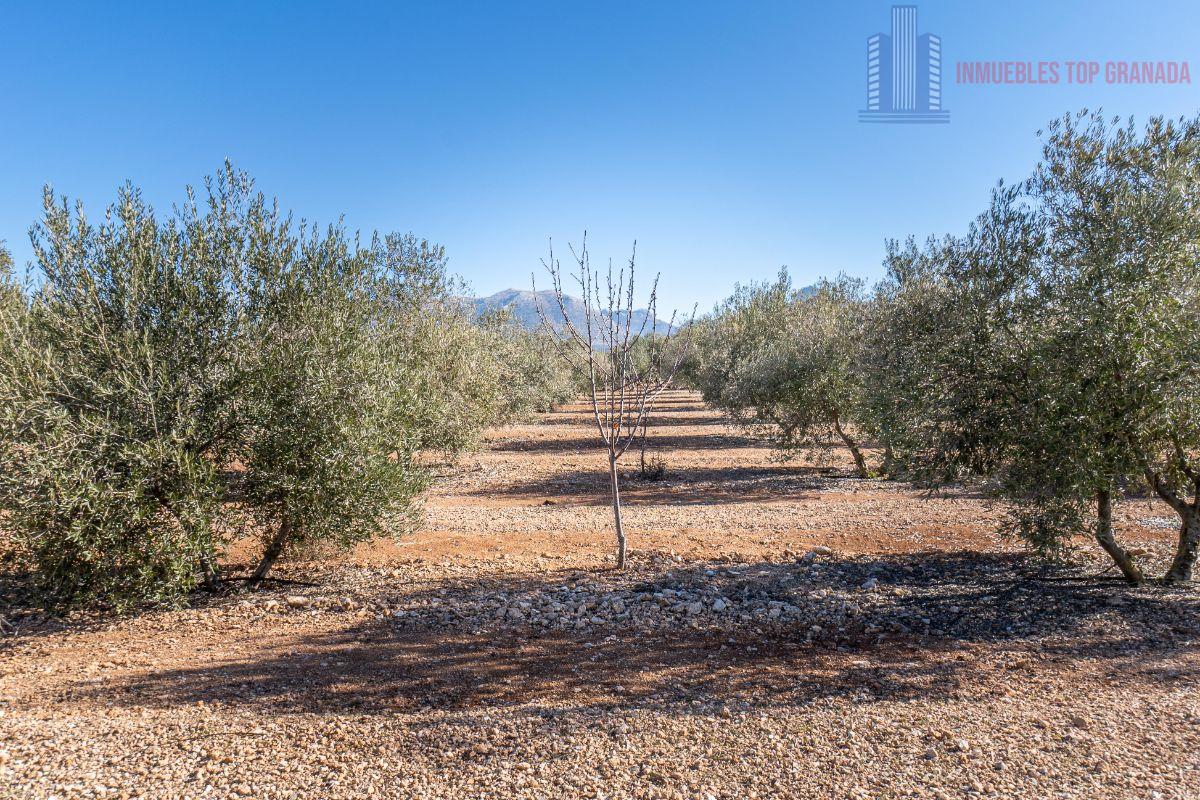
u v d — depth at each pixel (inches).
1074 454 262.8
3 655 247.9
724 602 298.8
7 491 256.8
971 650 239.8
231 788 154.5
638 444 1037.2
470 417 658.8
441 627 276.7
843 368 665.0
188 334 299.3
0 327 279.7
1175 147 278.2
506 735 179.9
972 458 308.8
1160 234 256.1
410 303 564.1
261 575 341.4
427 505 569.6
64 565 277.4
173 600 293.9
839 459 819.4
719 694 206.1
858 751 167.8
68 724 188.1
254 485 315.6
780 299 1096.2
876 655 238.4
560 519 502.6
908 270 428.5
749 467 783.7
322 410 312.8
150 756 169.6
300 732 182.7
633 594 315.3
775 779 155.6
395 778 158.7
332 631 273.0
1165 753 162.4
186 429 286.2
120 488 275.1
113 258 292.7
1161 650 229.1
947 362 305.9
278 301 326.3
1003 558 370.3
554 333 360.5
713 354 1032.2
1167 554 361.7
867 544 411.8
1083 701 193.2
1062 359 266.5
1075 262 276.1
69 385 279.4
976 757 163.2
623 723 185.5
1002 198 303.6
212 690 213.0
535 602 307.0
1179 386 244.4
